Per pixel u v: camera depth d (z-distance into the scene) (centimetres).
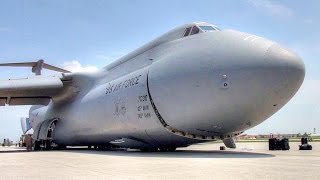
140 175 760
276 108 1501
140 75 1770
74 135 2400
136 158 1292
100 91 2134
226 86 1427
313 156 1348
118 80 2000
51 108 2686
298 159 1172
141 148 1953
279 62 1408
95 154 1652
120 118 1861
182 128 1597
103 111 2017
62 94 2509
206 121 1522
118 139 2030
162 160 1170
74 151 2095
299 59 1481
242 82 1412
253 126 1605
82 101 2305
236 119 1496
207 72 1466
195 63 1512
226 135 1666
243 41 1484
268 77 1400
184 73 1528
